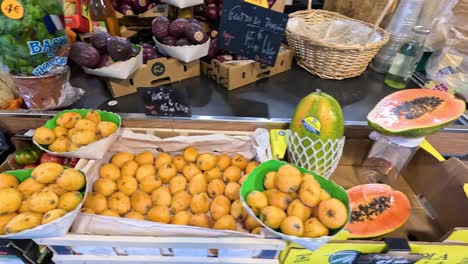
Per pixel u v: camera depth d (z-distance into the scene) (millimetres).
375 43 1014
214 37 1124
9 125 894
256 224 691
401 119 739
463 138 950
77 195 610
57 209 576
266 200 599
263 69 1092
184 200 773
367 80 1147
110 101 954
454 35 1126
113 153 905
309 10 1289
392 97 814
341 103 1009
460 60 1086
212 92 1032
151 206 776
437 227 831
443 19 1132
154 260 674
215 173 849
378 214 760
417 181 920
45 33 773
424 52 1241
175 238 605
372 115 768
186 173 849
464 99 1050
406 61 1050
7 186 624
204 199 770
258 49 994
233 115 929
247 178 639
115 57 857
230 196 778
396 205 779
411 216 855
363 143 959
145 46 1023
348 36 1161
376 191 806
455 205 776
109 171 805
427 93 814
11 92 904
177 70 1054
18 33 737
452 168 802
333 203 558
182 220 729
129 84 972
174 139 888
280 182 599
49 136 753
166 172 833
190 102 979
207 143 905
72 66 1131
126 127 913
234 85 1040
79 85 1032
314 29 1216
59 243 603
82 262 672
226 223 704
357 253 650
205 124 916
